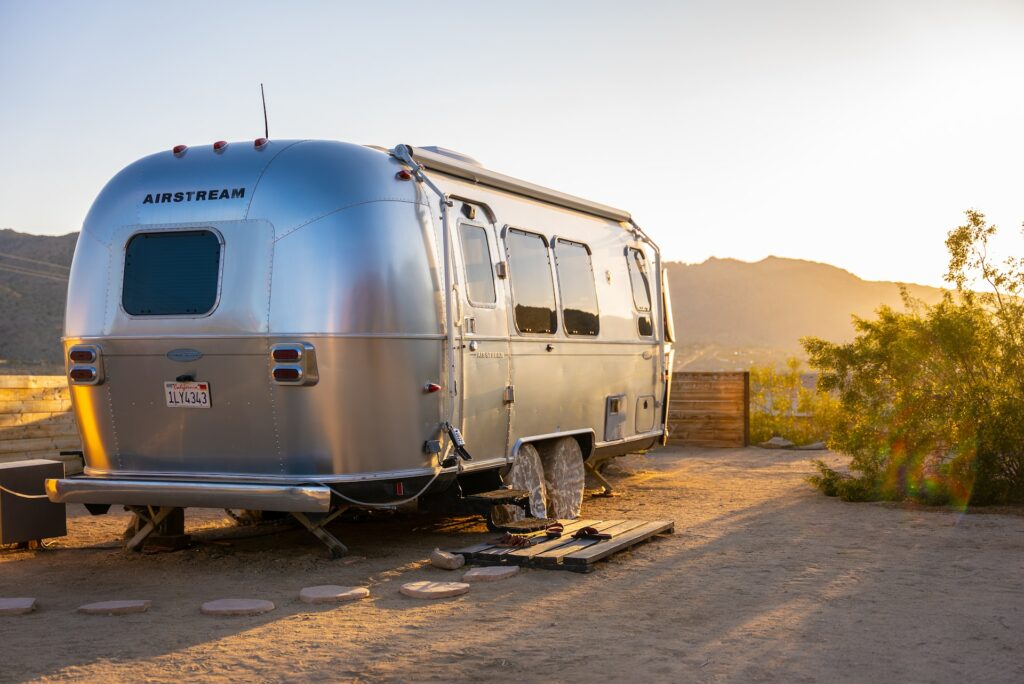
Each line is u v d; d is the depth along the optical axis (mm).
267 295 7508
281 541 9258
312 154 7809
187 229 7789
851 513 10977
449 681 5086
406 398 7770
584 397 10625
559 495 10266
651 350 12383
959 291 12219
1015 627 6184
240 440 7691
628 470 15367
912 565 8117
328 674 5191
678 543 9078
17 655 5527
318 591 6922
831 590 7195
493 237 9117
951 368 11930
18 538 8633
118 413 8023
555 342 10000
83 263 8109
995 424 11305
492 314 8914
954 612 6555
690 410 19641
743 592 7129
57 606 6750
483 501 8562
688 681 5086
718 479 14266
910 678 5168
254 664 5363
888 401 12156
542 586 7309
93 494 7867
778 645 5754
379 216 7691
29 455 12180
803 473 15000
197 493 7562
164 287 7805
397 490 7852
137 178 8117
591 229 11133
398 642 5785
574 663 5383
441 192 8258
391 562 8266
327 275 7469
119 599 6953
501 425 9062
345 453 7574
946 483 11633
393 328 7641
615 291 11484
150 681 5082
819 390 12711
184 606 6727
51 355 64438
